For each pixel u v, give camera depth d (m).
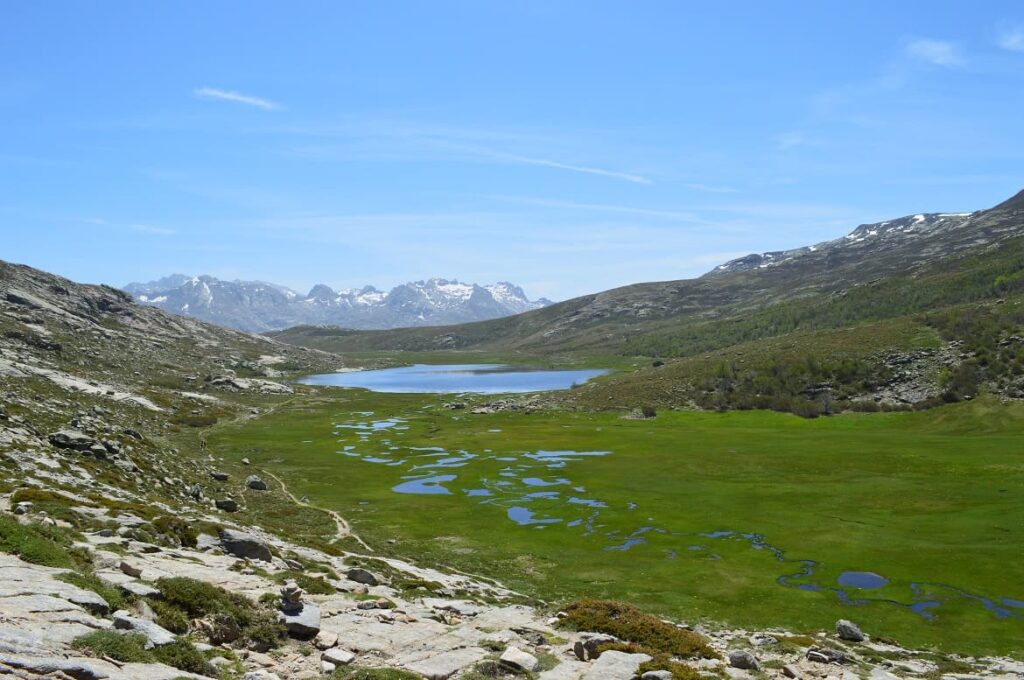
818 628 41.94
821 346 180.12
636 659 22.77
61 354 179.00
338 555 48.47
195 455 100.31
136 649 16.31
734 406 158.50
